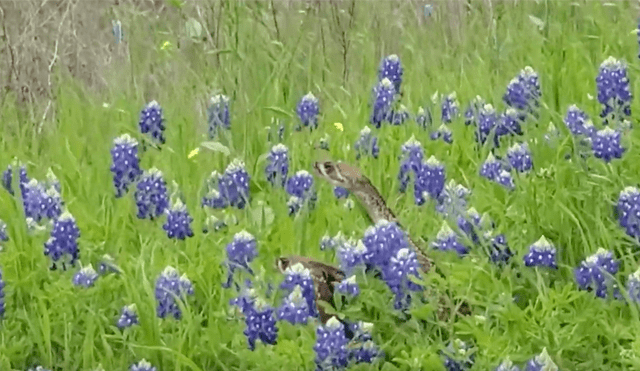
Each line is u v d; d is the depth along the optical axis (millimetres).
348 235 5074
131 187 5445
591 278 4211
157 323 4238
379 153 5957
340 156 6066
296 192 5262
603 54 6969
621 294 4266
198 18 7711
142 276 4559
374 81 7434
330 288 4238
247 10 7734
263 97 6980
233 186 5246
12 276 4723
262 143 6395
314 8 7938
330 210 5188
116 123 6758
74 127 6980
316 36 7805
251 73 7234
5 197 5680
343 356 3893
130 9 7984
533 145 5621
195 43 7656
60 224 4621
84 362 4207
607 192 4922
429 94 7062
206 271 4641
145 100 7570
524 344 4008
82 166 6188
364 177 4777
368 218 5141
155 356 4215
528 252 4508
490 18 7789
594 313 4113
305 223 5156
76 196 5676
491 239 4512
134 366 4062
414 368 3887
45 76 7723
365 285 4191
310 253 4828
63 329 4430
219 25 7340
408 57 7918
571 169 5254
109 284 4516
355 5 8102
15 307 4637
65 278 4582
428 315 4059
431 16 8102
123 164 5410
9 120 7402
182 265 4727
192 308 4465
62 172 6086
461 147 5918
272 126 6430
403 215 5238
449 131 6016
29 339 4371
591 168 5242
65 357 4289
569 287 4105
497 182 5164
